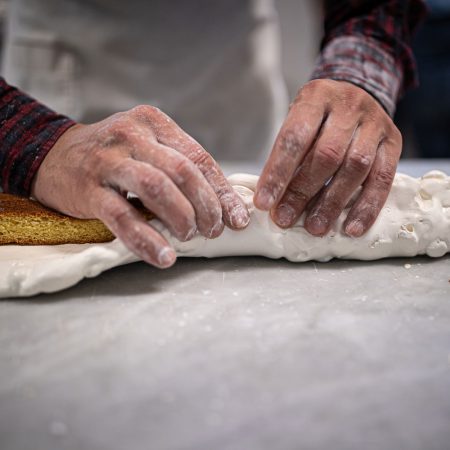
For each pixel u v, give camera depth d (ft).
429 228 3.26
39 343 2.28
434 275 3.11
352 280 3.01
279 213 3.05
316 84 3.24
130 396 1.93
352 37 4.10
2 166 3.30
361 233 3.14
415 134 8.88
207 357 2.18
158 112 2.98
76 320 2.48
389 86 4.01
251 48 6.51
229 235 3.14
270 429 1.76
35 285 2.65
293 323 2.48
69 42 5.72
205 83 6.47
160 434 1.73
